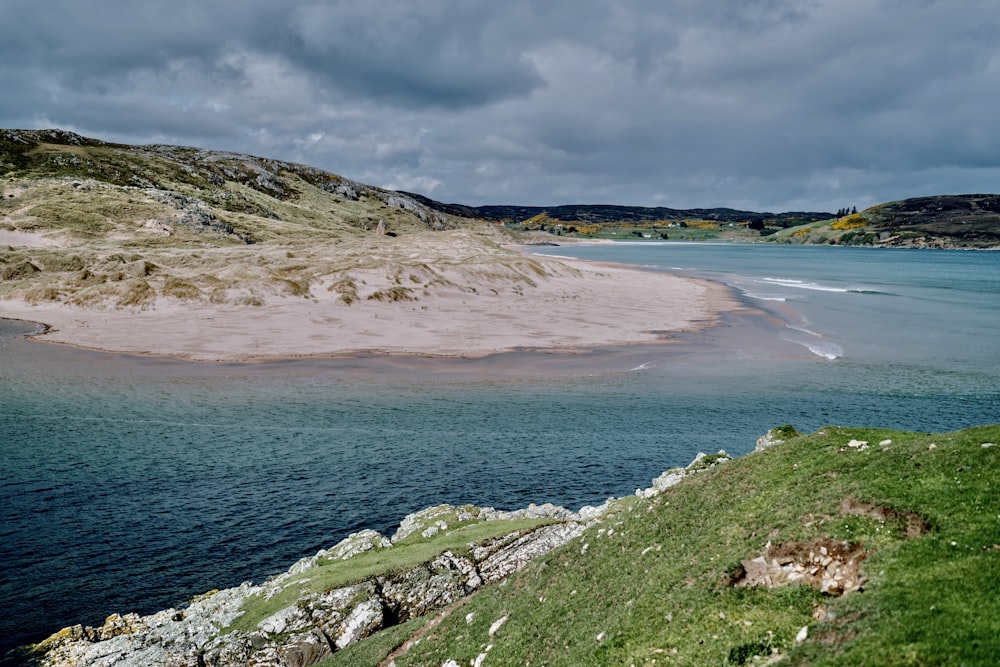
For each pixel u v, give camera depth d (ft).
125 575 114.32
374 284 413.18
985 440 60.03
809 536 55.21
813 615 48.11
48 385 230.48
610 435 185.47
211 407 210.38
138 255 455.63
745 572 55.31
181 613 101.30
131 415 200.85
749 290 508.12
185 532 130.31
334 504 144.25
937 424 185.26
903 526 52.06
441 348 294.25
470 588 101.91
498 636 69.26
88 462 163.22
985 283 582.76
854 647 40.06
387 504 144.56
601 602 63.93
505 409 208.95
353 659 82.23
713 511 70.33
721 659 46.32
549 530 114.01
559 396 222.69
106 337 304.50
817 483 64.80
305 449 175.32
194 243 573.33
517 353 285.64
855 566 51.06
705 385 232.73
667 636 51.55
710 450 173.17
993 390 220.64
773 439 104.78
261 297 378.12
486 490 151.74
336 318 350.84
